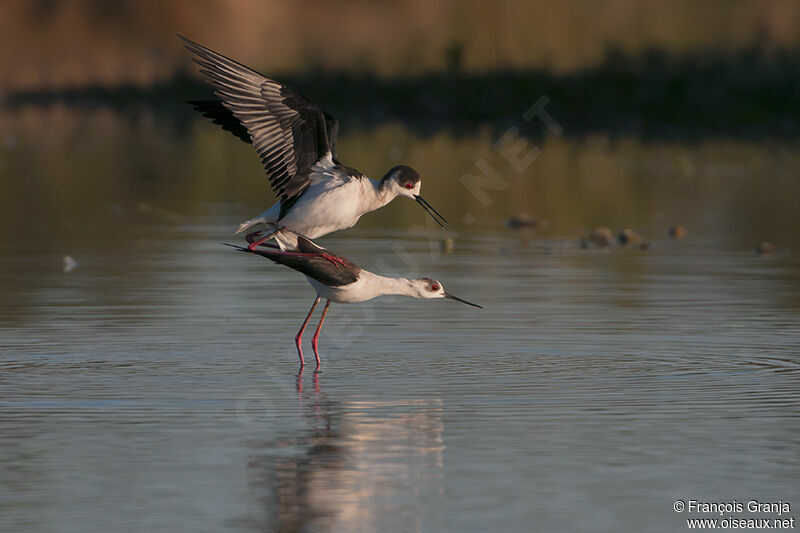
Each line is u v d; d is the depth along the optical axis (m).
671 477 8.67
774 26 46.00
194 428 9.84
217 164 32.78
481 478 8.64
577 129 37.69
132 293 15.95
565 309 14.95
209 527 7.73
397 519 7.87
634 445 9.41
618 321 14.24
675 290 16.25
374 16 51.62
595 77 40.53
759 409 10.43
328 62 44.34
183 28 49.16
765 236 21.16
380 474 8.71
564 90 39.81
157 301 15.45
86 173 29.98
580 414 10.25
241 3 50.91
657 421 10.05
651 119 37.97
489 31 46.78
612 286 16.55
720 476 8.70
